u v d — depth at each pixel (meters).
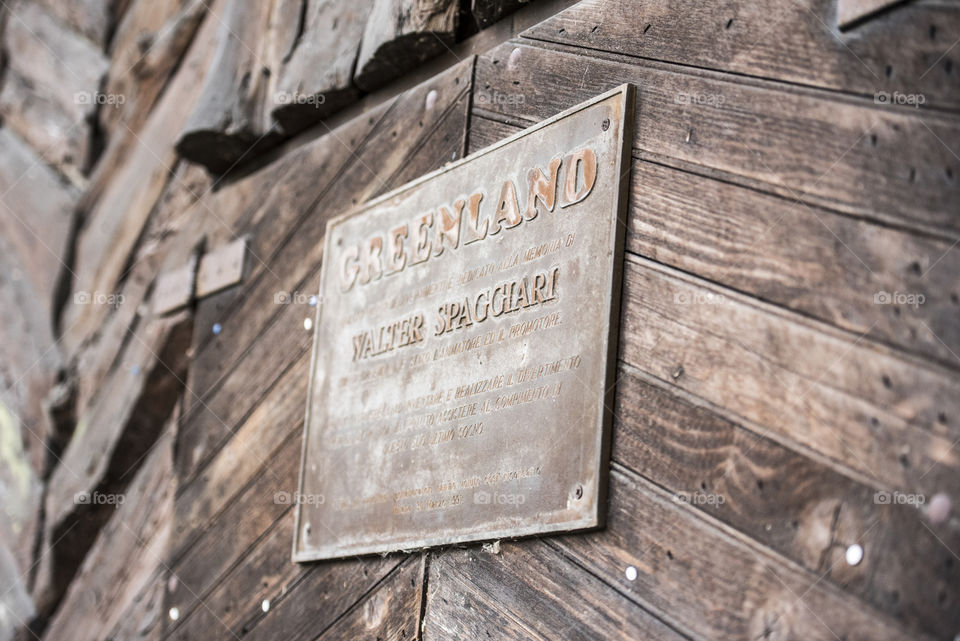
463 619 1.71
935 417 1.21
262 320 2.54
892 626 1.20
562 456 1.59
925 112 1.29
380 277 2.10
